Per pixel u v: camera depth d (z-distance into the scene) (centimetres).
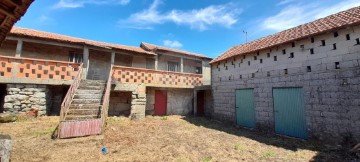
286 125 955
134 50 1538
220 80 1430
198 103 1791
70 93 985
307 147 758
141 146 751
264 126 1065
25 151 637
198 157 652
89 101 1059
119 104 1472
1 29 471
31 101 1090
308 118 859
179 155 665
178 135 953
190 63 2061
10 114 1019
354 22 704
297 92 914
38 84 1112
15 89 1049
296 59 923
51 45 1373
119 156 638
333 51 785
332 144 765
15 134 809
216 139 892
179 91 1764
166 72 1591
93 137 827
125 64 1684
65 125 798
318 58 835
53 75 1146
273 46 1013
